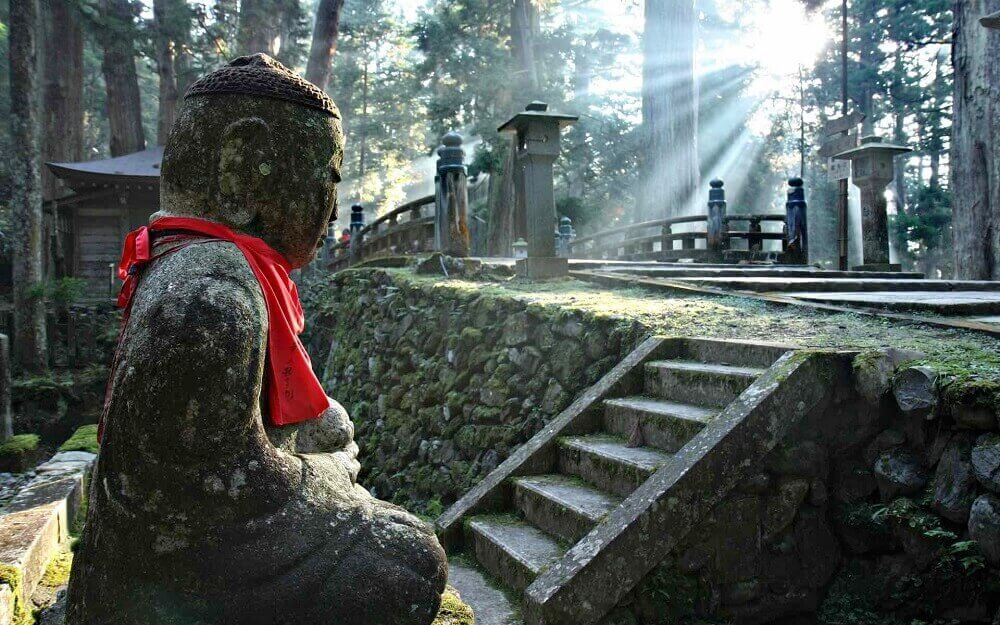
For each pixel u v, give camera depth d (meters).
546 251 7.58
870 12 34.31
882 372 3.31
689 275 7.97
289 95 2.03
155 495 1.73
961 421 2.95
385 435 7.76
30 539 3.37
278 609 1.75
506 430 5.44
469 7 24.09
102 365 15.59
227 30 27.86
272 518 1.78
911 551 3.13
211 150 1.98
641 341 4.77
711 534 3.25
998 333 4.06
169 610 1.75
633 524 3.10
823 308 5.20
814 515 3.40
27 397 13.52
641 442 4.02
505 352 5.89
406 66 42.56
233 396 1.74
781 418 3.33
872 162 10.56
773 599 3.33
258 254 1.95
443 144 9.31
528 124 7.42
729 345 4.16
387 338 8.66
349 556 1.83
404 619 1.84
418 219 11.04
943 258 34.28
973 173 11.42
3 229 22.39
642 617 3.13
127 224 22.61
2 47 27.22
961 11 11.59
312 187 2.06
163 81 26.38
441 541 4.07
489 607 3.37
